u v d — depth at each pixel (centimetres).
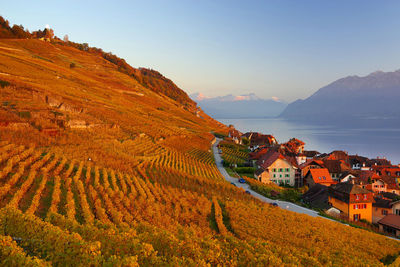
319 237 3628
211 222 3709
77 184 3622
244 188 6694
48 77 11181
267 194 6275
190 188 5178
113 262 1548
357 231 4194
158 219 3195
